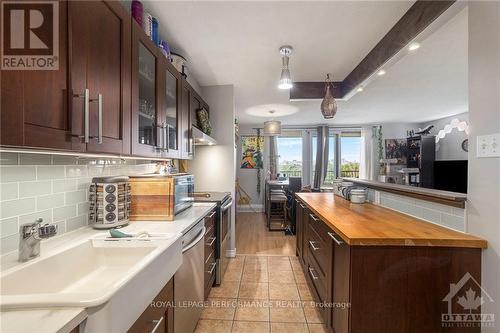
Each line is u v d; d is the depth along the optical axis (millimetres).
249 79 3033
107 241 1156
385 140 6441
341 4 1605
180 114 2082
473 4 1236
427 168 5398
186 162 3248
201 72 2797
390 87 3334
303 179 6699
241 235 4285
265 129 4680
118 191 1430
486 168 1183
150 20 1576
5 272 802
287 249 3551
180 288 1389
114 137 1145
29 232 914
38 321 570
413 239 1195
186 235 1483
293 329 1789
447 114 5246
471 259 1202
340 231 1335
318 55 2342
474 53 1233
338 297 1418
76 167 1317
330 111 2561
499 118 1115
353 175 6684
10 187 963
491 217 1160
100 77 1044
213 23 1821
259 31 1934
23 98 719
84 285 1038
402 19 1745
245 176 6680
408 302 1211
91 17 985
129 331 831
